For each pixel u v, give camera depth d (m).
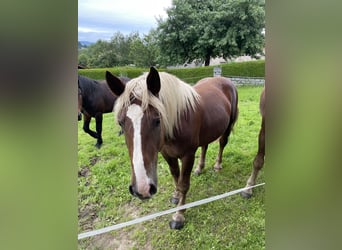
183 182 1.47
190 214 1.62
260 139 1.68
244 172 1.87
